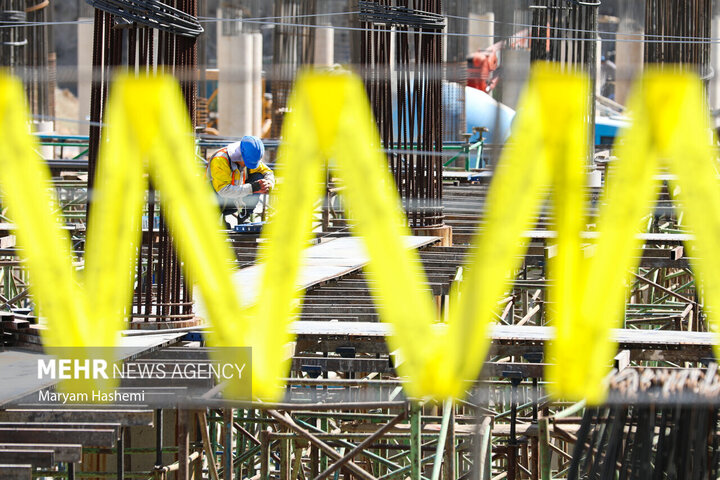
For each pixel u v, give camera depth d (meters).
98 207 19.66
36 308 27.22
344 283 37.06
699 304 45.75
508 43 19.00
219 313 19.48
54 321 20.45
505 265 18.33
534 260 42.97
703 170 17.91
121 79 18.95
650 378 24.53
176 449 29.69
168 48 26.91
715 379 24.62
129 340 26.00
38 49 70.31
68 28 175.75
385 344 28.06
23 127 19.50
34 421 21.84
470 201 52.88
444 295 37.28
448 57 101.69
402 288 18.58
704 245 18.14
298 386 31.09
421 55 44.97
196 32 27.25
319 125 18.12
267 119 115.81
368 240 18.45
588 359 18.53
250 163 45.56
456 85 75.00
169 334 26.98
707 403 23.64
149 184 27.28
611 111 108.19
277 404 24.53
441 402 25.70
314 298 34.06
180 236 19.41
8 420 21.78
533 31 54.56
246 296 29.30
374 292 33.72
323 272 37.50
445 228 46.16
